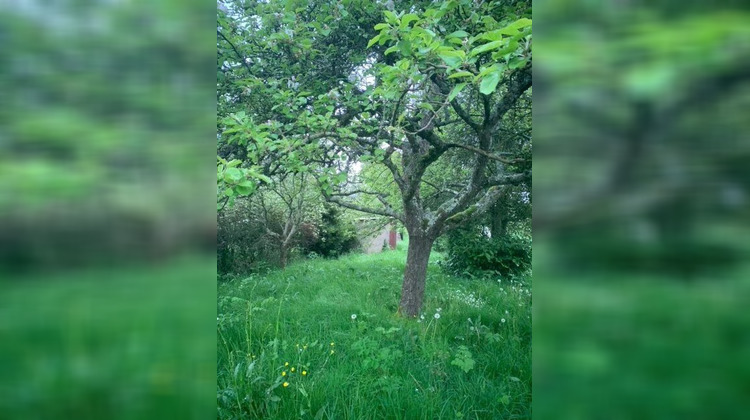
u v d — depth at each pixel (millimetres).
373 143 3445
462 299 5289
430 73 2539
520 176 3822
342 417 2352
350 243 12945
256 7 3609
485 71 1403
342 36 4207
